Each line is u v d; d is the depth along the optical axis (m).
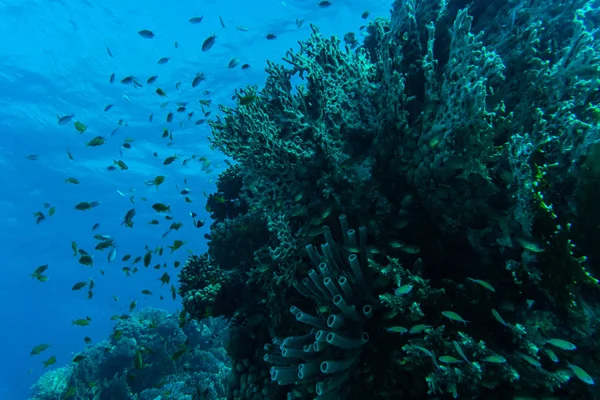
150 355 11.09
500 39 4.14
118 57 26.17
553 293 2.47
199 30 23.36
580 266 2.22
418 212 3.28
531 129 3.24
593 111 2.98
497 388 2.41
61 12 23.14
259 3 20.80
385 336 3.00
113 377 10.61
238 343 4.82
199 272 6.19
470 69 2.84
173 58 25.81
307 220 3.91
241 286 5.61
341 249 3.58
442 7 4.55
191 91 28.67
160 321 12.70
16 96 29.55
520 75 3.52
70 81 28.39
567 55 3.22
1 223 49.66
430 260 3.29
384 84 3.61
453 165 2.78
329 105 4.06
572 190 2.70
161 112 30.91
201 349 12.25
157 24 23.38
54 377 12.87
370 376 2.91
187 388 9.69
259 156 4.11
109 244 8.28
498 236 2.81
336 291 3.07
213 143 4.97
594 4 4.63
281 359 3.43
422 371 2.69
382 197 3.52
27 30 24.36
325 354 2.98
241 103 4.69
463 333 2.50
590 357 2.24
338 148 3.89
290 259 4.02
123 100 29.84
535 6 4.16
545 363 2.34
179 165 39.62
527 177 2.55
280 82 4.86
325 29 22.56
